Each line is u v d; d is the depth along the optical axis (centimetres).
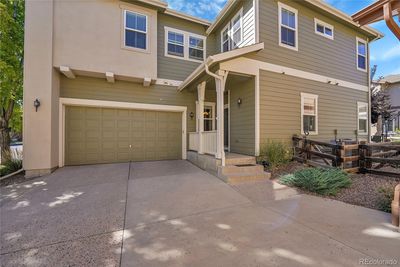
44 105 629
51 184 524
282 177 535
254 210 355
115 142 803
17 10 811
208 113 964
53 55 649
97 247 246
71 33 673
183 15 894
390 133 1555
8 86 773
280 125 726
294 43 768
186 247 243
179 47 913
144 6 784
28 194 449
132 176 600
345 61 915
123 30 748
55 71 671
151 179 566
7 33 761
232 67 623
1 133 802
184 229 289
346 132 913
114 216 335
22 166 627
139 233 279
